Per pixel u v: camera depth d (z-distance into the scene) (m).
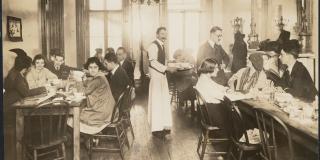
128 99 4.74
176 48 5.17
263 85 4.85
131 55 5.30
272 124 3.10
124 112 4.75
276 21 4.86
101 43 5.47
